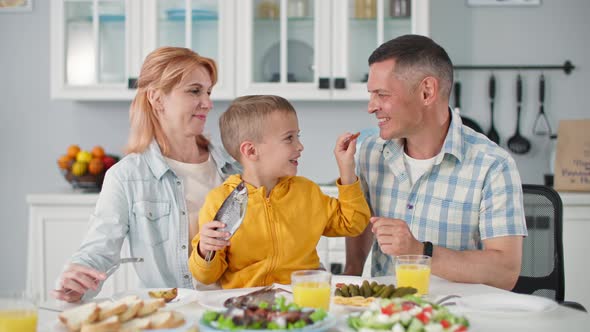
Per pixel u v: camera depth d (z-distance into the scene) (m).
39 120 3.64
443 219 1.93
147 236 1.92
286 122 1.82
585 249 3.07
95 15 3.30
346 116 3.59
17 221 3.66
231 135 1.86
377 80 1.88
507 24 3.56
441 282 1.67
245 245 1.78
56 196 3.12
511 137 3.58
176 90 1.97
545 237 2.08
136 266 1.94
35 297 1.23
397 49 1.87
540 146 3.57
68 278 1.52
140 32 3.29
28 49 3.63
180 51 2.00
